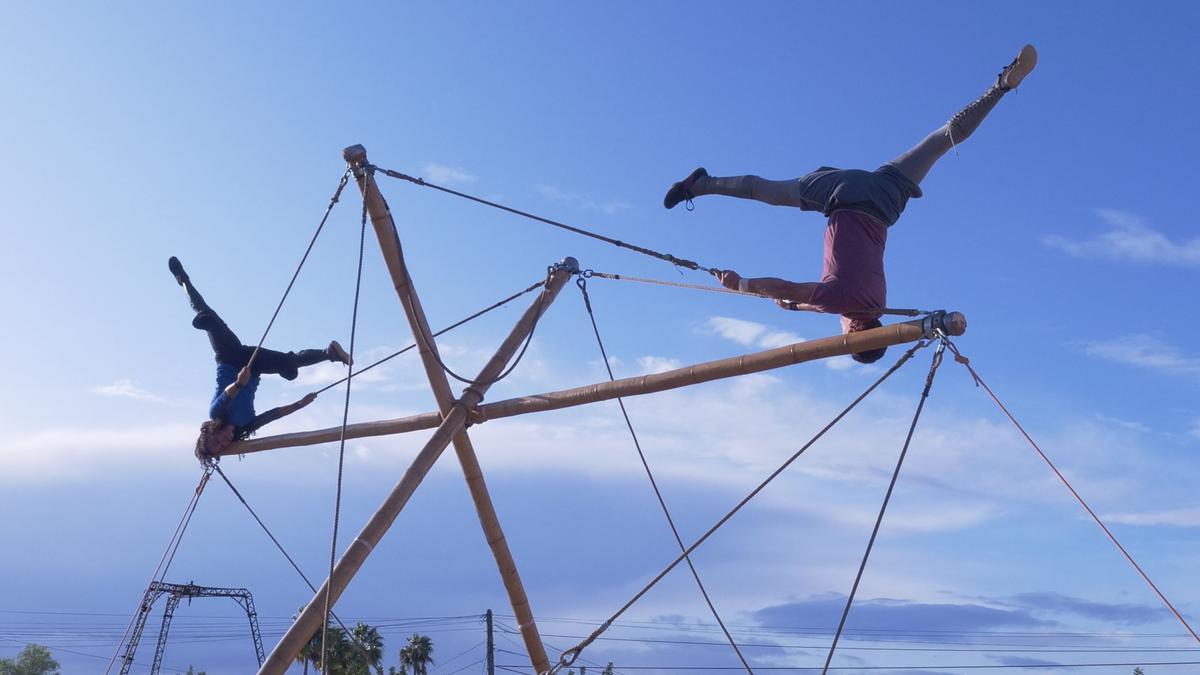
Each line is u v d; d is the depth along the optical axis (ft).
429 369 54.70
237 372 60.70
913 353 38.63
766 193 41.68
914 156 40.29
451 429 54.03
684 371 46.62
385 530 51.70
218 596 181.16
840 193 39.45
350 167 51.29
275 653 48.78
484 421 54.90
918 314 38.24
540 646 58.08
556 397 51.96
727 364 44.70
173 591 175.11
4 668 240.32
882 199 39.45
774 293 40.24
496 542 57.16
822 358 41.24
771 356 42.98
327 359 60.49
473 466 55.77
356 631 204.13
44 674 242.99
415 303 54.39
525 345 55.52
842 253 39.47
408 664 219.20
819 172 40.78
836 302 39.11
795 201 41.09
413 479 52.75
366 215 51.83
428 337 54.70
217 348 60.75
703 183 43.24
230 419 60.18
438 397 54.90
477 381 55.11
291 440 59.41
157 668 171.94
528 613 58.03
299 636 49.11
